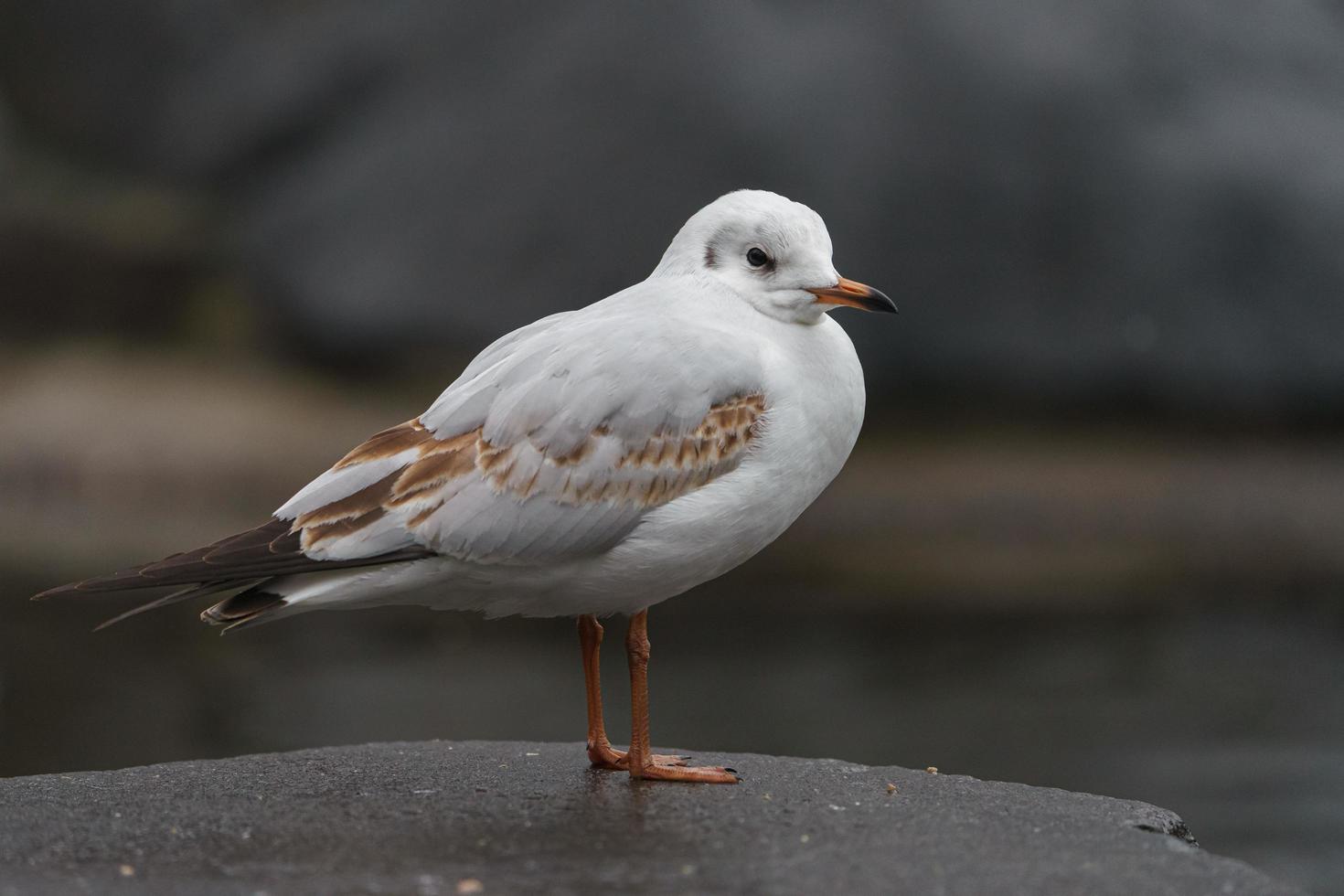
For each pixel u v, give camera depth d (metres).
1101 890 4.92
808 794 6.10
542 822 5.62
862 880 4.96
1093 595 16.67
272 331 24.08
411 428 6.10
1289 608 16.28
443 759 6.75
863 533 18.42
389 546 5.88
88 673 14.07
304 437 20.33
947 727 12.68
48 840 5.40
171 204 26.67
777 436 6.12
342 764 6.60
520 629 15.86
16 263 24.33
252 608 5.91
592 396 5.96
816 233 6.43
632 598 6.22
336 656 14.83
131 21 28.30
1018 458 20.12
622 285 22.23
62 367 22.78
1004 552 18.08
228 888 4.88
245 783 6.25
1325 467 20.22
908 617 15.85
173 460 19.62
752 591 16.80
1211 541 18.23
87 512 18.72
